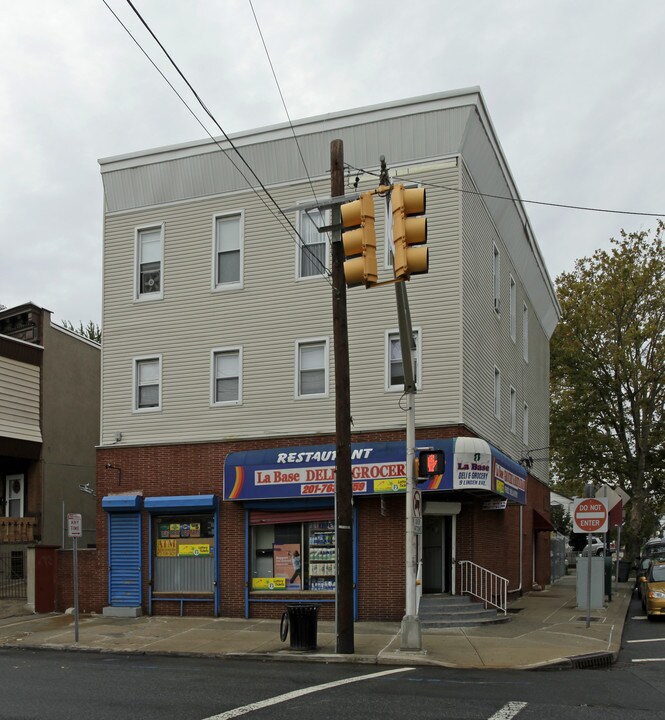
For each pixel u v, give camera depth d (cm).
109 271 2256
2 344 2581
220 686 1088
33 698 1005
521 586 2545
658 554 2684
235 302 2103
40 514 2659
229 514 2012
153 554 2083
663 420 3659
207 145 2134
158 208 2222
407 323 1346
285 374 2027
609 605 2247
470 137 1948
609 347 3669
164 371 2152
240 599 1969
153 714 896
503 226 2409
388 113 1962
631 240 3712
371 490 1817
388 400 1911
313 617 1452
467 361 1912
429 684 1109
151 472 2119
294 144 2061
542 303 3231
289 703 958
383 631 1669
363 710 916
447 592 1902
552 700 995
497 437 2269
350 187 1994
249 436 2030
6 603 2089
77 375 2902
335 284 1476
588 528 1748
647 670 1288
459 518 1911
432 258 1922
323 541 1934
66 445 2806
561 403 3909
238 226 2139
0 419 2545
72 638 1683
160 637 1675
